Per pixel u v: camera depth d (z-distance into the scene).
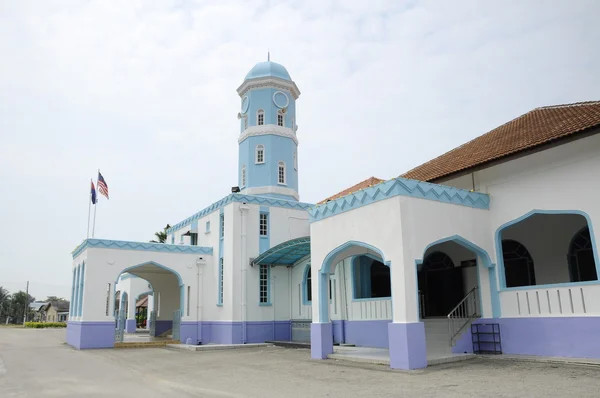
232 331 22.16
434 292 19.36
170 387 10.90
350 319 19.38
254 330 22.73
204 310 24.38
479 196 15.12
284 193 26.70
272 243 24.20
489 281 14.78
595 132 11.89
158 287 30.16
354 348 17.48
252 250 23.53
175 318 25.08
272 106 27.66
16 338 29.84
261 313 23.16
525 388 8.99
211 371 13.44
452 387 9.48
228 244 23.39
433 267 19.55
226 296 23.05
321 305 15.61
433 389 9.39
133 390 10.59
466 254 18.36
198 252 24.91
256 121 27.56
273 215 24.55
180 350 20.66
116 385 11.34
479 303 15.82
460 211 14.45
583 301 12.45
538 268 16.20
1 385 11.55
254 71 28.19
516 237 16.88
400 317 12.53
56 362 16.50
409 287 12.62
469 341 14.56
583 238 15.22
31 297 121.06
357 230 14.37
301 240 20.11
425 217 13.47
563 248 15.60
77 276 25.20
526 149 13.03
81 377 12.78
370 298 18.58
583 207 12.98
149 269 27.62
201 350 20.34
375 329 18.14
